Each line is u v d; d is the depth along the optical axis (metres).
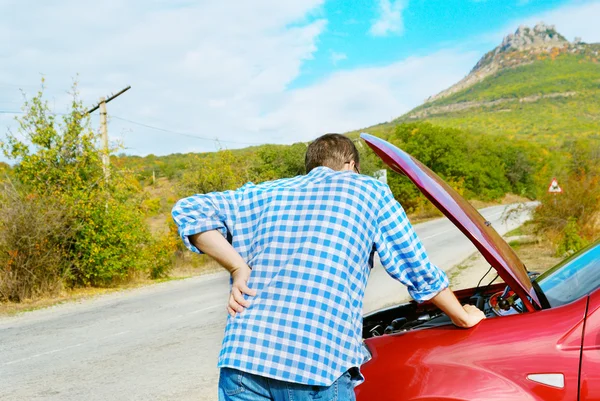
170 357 6.66
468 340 2.38
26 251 13.06
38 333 9.07
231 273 2.07
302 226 2.06
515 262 2.69
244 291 2.01
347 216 2.06
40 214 13.34
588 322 2.24
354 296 2.04
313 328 1.93
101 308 11.62
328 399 1.91
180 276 17.77
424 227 31.88
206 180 24.66
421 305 3.46
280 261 2.03
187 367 6.11
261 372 1.91
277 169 38.72
